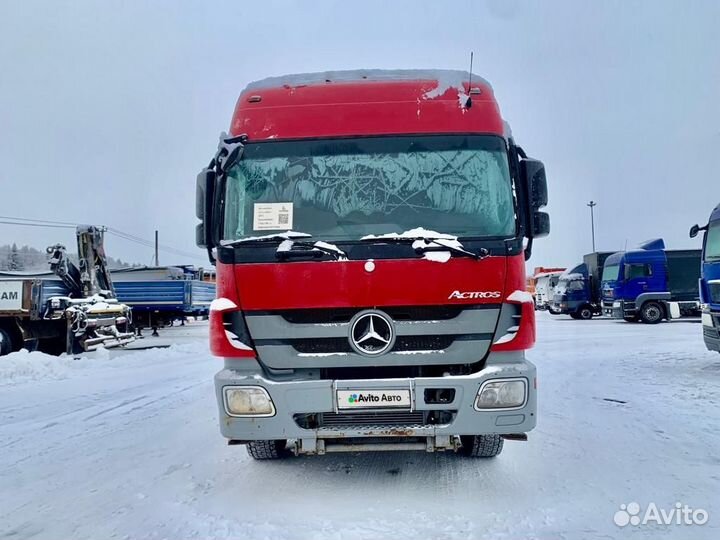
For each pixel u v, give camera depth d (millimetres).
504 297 3477
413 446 3531
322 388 3400
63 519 3455
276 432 3436
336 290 3471
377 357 3436
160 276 23250
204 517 3414
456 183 3762
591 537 3039
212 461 4582
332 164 3822
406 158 3816
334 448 3520
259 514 3432
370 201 3752
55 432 5695
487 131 3852
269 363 3518
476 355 3457
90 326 12250
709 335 8359
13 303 11555
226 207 3793
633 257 21188
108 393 7961
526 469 4168
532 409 3408
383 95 3949
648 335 15719
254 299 3531
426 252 3473
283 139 3875
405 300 3439
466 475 4066
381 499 3631
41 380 9344
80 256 12930
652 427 5312
